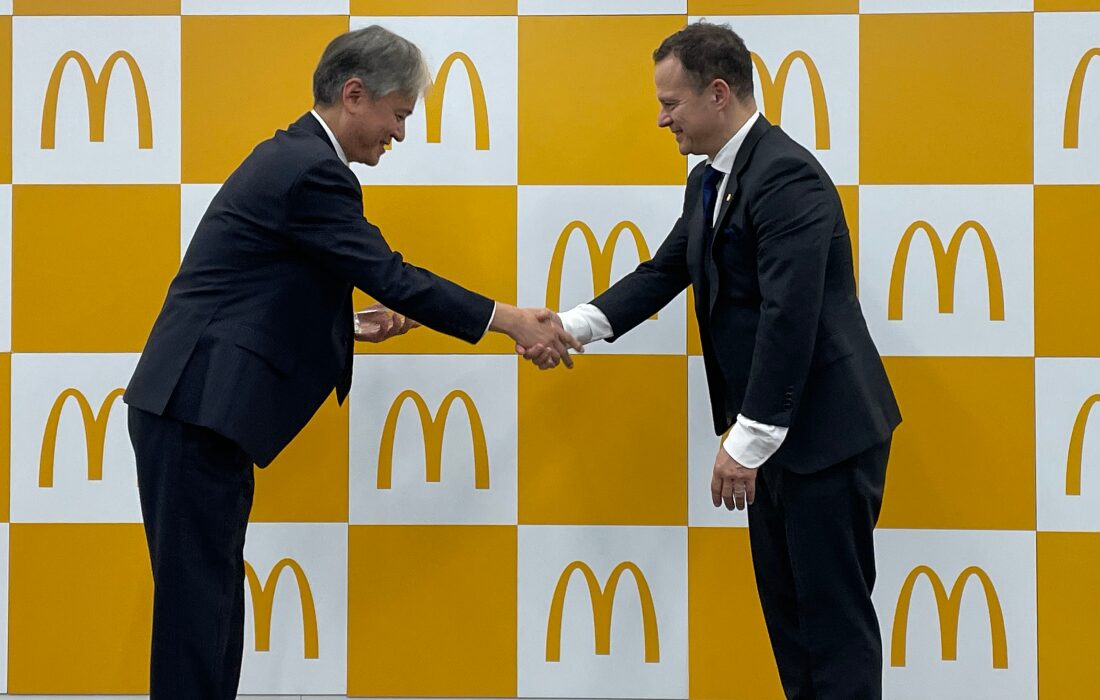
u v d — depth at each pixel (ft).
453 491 7.60
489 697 7.60
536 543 7.59
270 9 7.55
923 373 7.47
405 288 6.04
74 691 7.64
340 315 6.19
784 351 5.66
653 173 7.50
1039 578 7.46
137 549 7.63
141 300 7.60
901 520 7.50
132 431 5.93
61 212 7.57
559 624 7.59
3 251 7.59
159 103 7.57
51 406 7.61
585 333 6.88
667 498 7.56
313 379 6.05
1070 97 7.38
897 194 7.45
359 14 7.54
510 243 7.54
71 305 7.59
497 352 7.58
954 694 7.51
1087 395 7.41
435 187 7.54
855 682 5.98
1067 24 7.38
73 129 7.57
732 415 6.40
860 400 5.95
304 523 7.60
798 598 6.15
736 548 7.54
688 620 7.57
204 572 5.85
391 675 7.62
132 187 7.58
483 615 7.60
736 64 6.07
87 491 7.62
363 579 7.61
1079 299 7.41
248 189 5.86
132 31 7.57
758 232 5.83
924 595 7.50
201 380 5.73
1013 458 7.45
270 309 5.84
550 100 7.52
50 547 7.63
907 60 7.43
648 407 7.56
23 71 7.56
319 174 5.85
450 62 7.52
